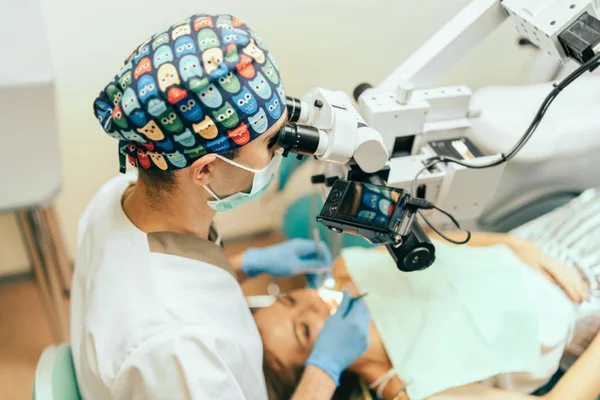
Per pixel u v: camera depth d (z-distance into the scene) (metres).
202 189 0.85
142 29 1.43
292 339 1.20
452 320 1.16
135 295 0.80
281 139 0.83
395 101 1.03
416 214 0.99
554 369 1.16
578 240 1.37
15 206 1.09
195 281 0.87
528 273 1.28
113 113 0.75
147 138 0.76
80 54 1.41
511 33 1.78
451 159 1.08
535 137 1.27
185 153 0.77
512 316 1.17
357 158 0.87
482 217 1.48
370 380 1.15
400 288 1.25
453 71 1.85
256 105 0.77
